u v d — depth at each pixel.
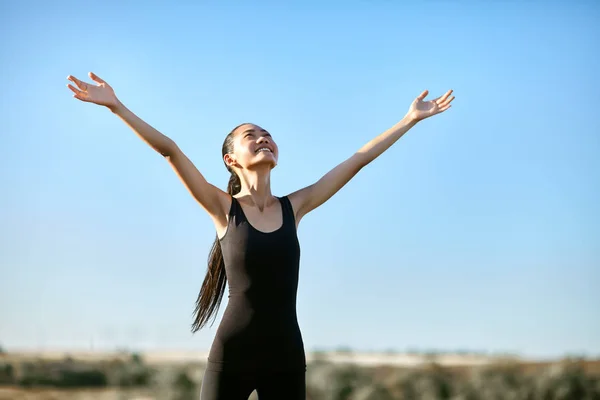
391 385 29.75
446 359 49.59
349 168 6.91
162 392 30.20
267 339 6.11
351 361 47.47
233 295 6.26
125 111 6.19
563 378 28.28
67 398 31.05
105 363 43.00
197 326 7.04
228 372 6.06
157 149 6.27
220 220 6.47
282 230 6.37
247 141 6.59
